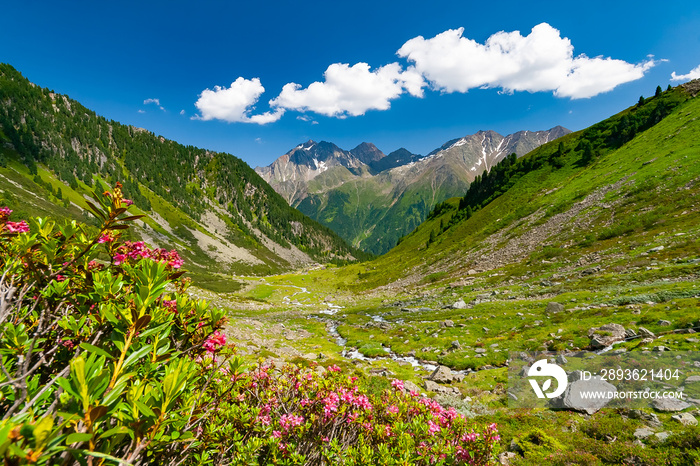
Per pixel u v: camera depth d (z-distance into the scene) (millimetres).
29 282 2807
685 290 24234
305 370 5379
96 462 1580
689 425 8477
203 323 3053
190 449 3158
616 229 48906
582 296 31859
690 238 36531
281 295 94812
